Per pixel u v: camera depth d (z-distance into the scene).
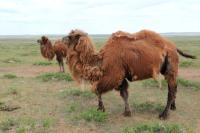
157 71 9.93
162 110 11.00
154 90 14.16
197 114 10.73
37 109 11.25
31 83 15.97
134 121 9.91
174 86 10.30
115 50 9.67
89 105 11.70
